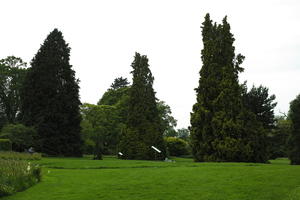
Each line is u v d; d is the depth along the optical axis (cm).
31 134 4050
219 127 2977
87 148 5600
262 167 1838
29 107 4522
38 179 1627
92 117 4669
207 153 3070
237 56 3294
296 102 3812
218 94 3131
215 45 3241
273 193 1200
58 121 4569
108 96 6494
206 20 3391
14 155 2955
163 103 6366
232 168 1809
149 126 4234
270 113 4472
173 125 6506
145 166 2320
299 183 1332
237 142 2862
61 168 2300
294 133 3709
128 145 4156
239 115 2939
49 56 4656
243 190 1262
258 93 4491
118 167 2300
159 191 1309
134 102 4353
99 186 1459
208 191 1274
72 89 4775
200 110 3188
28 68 5388
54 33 4853
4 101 5412
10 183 1377
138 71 4450
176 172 1753
